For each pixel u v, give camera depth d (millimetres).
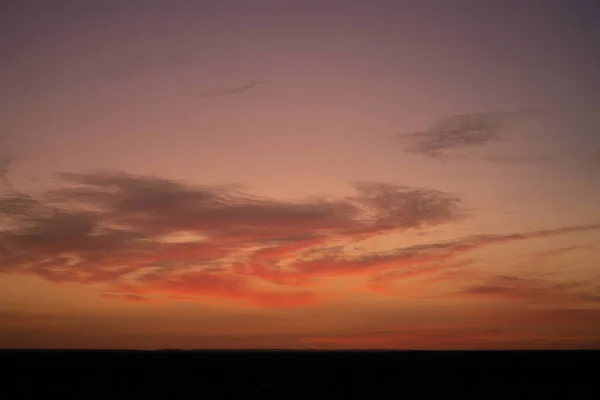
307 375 52312
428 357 94625
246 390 39000
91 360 79688
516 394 36094
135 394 36531
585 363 67500
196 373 54594
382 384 43188
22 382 44156
